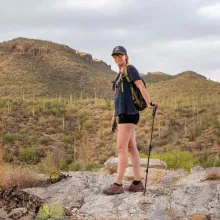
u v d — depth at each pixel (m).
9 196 5.97
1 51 125.25
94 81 120.31
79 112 55.78
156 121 48.81
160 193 6.05
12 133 44.75
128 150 6.26
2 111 51.78
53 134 47.47
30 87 101.06
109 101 61.69
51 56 127.69
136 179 6.24
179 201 5.78
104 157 37.75
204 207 5.62
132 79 5.81
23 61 119.81
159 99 87.50
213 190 5.98
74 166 13.57
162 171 8.05
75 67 125.00
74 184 6.63
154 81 124.44
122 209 5.65
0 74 107.00
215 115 49.44
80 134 47.97
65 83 113.75
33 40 136.38
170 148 41.25
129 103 5.87
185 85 97.25
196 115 50.75
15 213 5.43
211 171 7.19
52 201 6.05
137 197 5.92
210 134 42.78
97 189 6.48
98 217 5.38
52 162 9.04
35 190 6.45
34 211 5.68
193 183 6.55
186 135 44.00
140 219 5.33
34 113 52.94
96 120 53.44
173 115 50.22
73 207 5.85
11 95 93.81
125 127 5.96
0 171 6.88
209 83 95.44
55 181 7.05
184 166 12.95
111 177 7.14
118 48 5.87
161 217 5.43
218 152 37.53
